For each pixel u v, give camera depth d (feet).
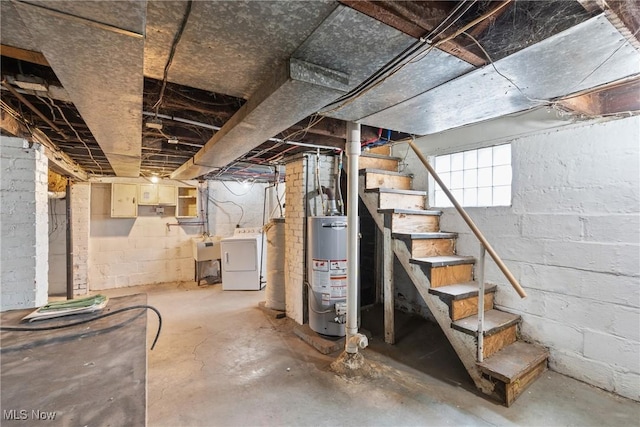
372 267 13.02
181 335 9.91
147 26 3.25
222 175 17.40
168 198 17.54
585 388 6.63
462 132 9.36
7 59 4.64
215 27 3.27
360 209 12.85
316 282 9.50
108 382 2.50
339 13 3.06
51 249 15.03
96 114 5.09
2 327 3.53
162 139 9.10
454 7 3.38
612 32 3.37
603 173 6.59
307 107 4.95
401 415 5.87
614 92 6.31
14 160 6.42
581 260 6.90
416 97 5.27
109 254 16.65
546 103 5.59
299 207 10.99
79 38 3.04
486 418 5.75
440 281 8.02
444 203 10.13
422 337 9.55
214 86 4.86
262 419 5.80
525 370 6.44
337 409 6.07
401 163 11.36
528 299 7.75
